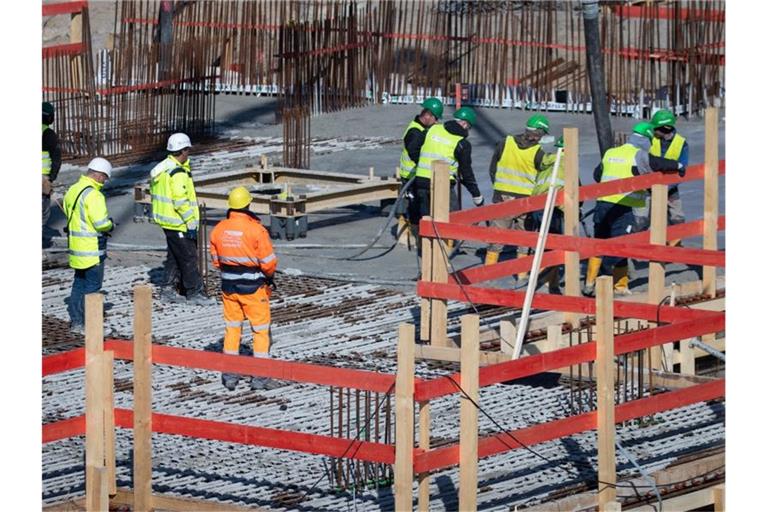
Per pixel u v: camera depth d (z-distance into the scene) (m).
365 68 54.91
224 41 56.03
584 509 22.06
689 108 51.34
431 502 22.39
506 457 24.31
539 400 26.47
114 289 33.19
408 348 19.97
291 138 48.81
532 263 27.78
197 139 50.12
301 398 26.52
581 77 52.59
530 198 29.14
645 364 28.12
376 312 31.28
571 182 29.73
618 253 27.98
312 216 40.38
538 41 53.03
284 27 52.84
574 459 24.19
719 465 23.36
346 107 54.59
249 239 26.11
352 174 42.16
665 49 53.00
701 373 30.55
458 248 36.31
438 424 25.30
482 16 55.94
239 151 48.34
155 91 49.47
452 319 30.64
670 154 31.80
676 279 33.88
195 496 22.36
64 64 48.28
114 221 39.53
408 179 35.56
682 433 25.36
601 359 22.16
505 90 53.66
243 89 57.12
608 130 35.53
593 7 34.94
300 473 23.47
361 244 37.03
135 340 21.45
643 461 23.95
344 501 22.30
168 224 31.45
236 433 21.50
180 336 29.72
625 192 30.95
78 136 48.06
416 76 55.06
